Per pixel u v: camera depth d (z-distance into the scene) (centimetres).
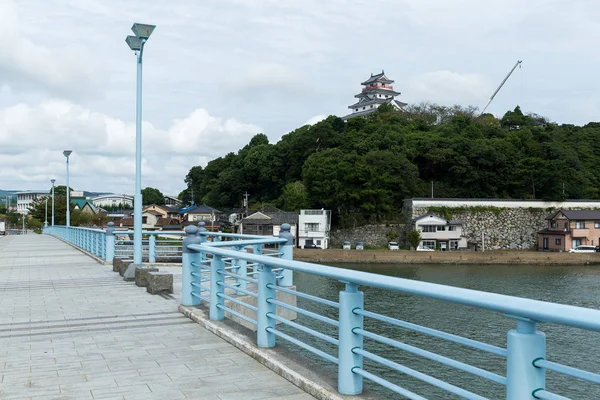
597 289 3083
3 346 543
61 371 451
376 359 324
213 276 621
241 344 510
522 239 5225
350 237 5091
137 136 1121
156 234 1415
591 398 1148
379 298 2128
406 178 5266
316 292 2344
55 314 721
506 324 1680
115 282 1071
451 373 1247
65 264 1519
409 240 4881
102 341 560
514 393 215
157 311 734
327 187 5069
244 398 375
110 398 381
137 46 1116
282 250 916
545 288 3127
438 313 1855
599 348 1416
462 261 4412
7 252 2127
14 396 387
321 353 384
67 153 3506
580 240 4947
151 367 458
